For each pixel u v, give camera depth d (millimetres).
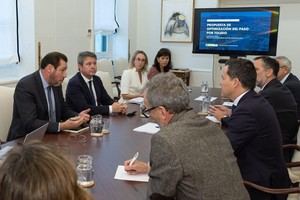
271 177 1993
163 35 6434
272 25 5312
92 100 3314
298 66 5633
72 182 626
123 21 6371
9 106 2680
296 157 2680
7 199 579
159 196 1303
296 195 2520
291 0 5523
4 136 2639
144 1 6512
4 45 4320
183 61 6355
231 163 1388
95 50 6047
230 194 1319
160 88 1475
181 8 6215
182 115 1460
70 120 2475
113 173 1706
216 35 5664
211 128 1429
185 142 1313
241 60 2223
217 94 4309
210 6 6016
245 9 5422
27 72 4547
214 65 6070
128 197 1457
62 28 4922
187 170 1274
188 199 1293
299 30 5543
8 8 4309
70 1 5020
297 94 3645
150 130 2527
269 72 2904
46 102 2676
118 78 5734
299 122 2904
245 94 2154
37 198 582
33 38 4457
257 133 1988
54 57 2639
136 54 4418
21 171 597
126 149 2092
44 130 2197
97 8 5887
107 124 2666
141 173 1709
